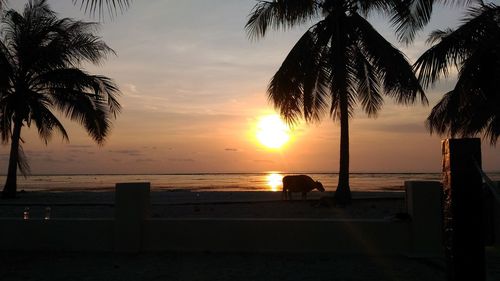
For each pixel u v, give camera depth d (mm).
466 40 10781
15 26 20156
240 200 18688
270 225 7727
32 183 56906
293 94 16406
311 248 7645
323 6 16219
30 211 14859
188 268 6891
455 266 3959
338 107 16594
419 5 10508
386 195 20656
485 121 12625
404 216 7566
